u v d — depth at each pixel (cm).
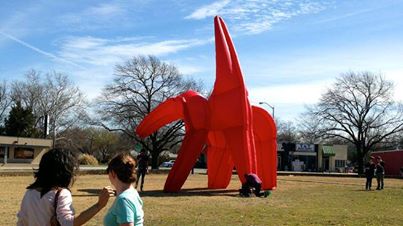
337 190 2478
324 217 1271
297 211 1391
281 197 1889
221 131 1998
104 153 9344
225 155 2234
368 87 6281
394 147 7788
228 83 1917
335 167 7938
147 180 2934
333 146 7950
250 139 1897
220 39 1945
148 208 1366
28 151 5928
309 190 2388
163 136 5484
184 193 1945
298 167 7488
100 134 9231
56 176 370
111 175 396
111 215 386
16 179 2595
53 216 366
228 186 2484
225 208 1414
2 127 7138
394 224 1183
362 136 6362
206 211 1326
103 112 5494
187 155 1959
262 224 1114
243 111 1877
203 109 1967
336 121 6419
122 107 5422
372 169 2634
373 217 1309
